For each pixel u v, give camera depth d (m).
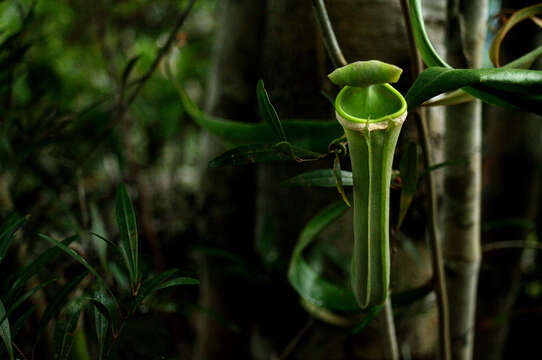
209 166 0.79
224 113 1.52
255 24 1.39
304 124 0.90
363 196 0.76
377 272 0.77
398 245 1.17
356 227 0.77
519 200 1.59
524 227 1.61
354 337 1.25
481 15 0.93
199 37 2.62
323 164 1.20
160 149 2.48
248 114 1.50
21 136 1.16
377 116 0.76
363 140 0.75
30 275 0.83
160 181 2.71
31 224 1.21
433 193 0.94
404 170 0.91
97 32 1.73
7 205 1.08
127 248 0.83
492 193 1.63
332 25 1.04
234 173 1.56
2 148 1.07
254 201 1.60
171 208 2.42
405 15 0.87
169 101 2.31
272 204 1.38
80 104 2.52
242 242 1.63
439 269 0.97
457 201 1.03
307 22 1.14
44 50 1.79
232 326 1.20
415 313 1.18
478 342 1.65
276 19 1.22
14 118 1.08
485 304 1.64
